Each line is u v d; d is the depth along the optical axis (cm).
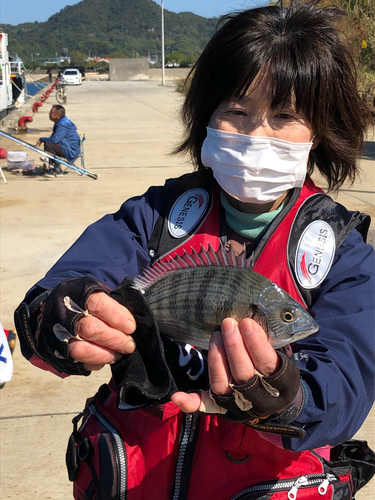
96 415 142
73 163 1013
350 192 743
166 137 1405
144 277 122
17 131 1582
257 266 130
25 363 368
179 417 129
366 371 114
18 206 750
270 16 127
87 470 136
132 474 129
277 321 106
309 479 127
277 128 129
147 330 107
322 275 126
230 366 93
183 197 148
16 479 263
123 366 109
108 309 104
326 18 131
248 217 136
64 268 137
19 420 308
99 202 772
